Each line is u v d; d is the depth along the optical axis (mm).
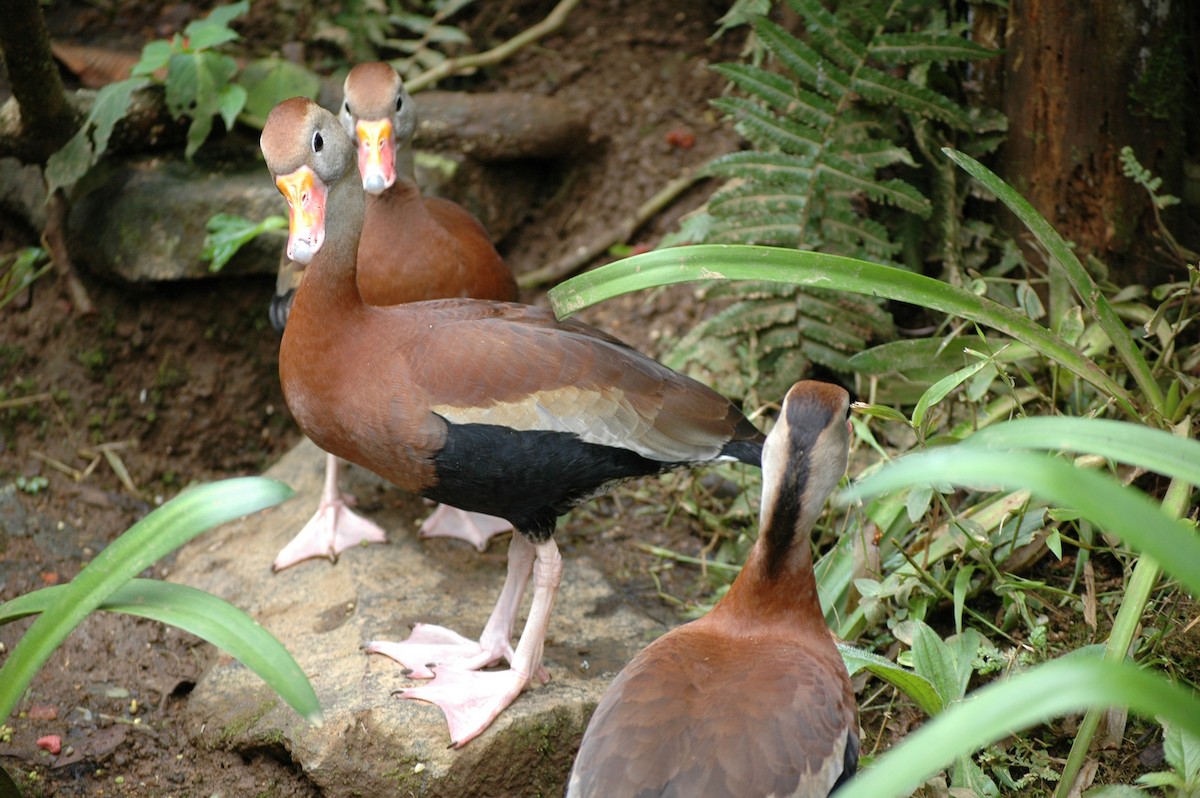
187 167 5137
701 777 2473
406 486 3500
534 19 6262
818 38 4531
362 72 4113
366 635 3738
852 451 4219
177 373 5066
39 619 2660
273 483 2697
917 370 3984
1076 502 1996
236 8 5117
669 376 3570
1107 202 4277
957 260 4512
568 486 3438
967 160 3453
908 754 1891
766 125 4586
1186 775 2793
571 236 5734
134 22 5785
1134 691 1913
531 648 3465
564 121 5664
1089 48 4156
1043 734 3320
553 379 3365
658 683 2672
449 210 4371
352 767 3330
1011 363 4020
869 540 3721
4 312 4996
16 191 5180
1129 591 3000
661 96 5961
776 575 2846
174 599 2713
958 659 3311
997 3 4426
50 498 4672
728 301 5094
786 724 2572
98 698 3768
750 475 4461
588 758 2566
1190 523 3191
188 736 3656
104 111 4777
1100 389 3424
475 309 3604
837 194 4594
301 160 3260
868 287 3277
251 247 4961
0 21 4387
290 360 3387
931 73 4582
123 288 5047
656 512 4602
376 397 3307
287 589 4051
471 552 4262
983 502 3768
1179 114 4160
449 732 3334
